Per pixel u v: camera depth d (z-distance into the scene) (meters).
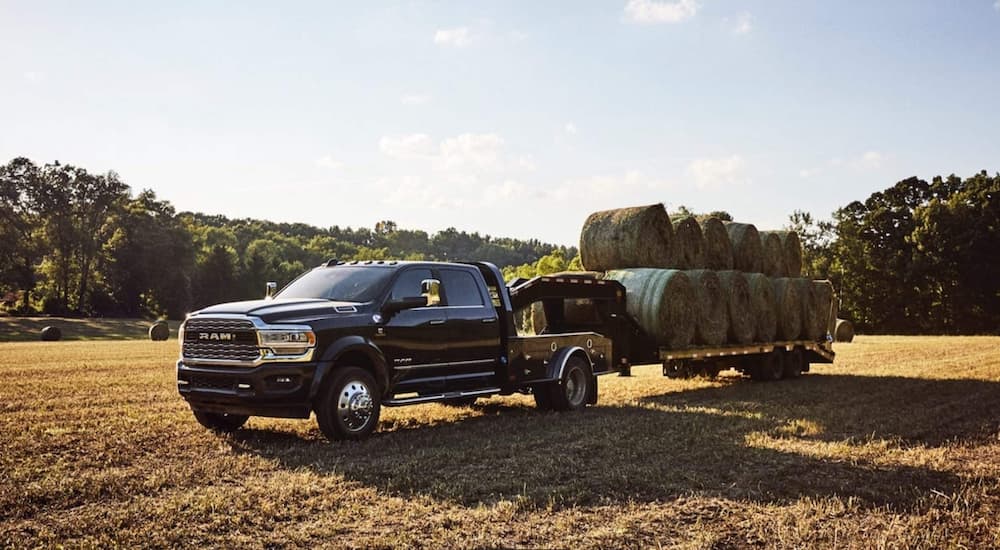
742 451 7.89
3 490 6.22
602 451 7.86
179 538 5.02
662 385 15.03
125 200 94.88
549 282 12.06
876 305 68.94
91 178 92.31
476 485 6.38
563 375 11.23
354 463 7.24
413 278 9.75
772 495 6.17
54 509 5.78
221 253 98.56
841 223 72.25
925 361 20.67
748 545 4.98
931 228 64.81
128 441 8.45
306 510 5.63
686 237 15.12
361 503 5.85
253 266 104.62
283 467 7.14
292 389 8.24
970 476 6.93
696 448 8.04
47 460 7.50
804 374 17.59
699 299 14.28
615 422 9.88
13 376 16.50
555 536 5.08
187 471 6.91
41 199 88.56
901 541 5.02
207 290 97.06
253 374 8.23
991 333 63.97
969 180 68.50
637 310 13.67
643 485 6.45
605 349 12.23
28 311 89.25
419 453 7.71
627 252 14.38
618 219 14.56
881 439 8.65
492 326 10.45
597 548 4.85
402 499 5.93
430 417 10.62
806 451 7.89
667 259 14.74
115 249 89.25
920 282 66.12
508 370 10.57
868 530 5.29
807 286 17.45
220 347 8.56
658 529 5.27
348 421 8.54
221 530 5.18
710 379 16.08
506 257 194.62
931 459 7.60
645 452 7.81
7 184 87.38
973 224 63.81
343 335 8.67
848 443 8.43
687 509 5.75
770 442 8.39
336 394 8.45
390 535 5.09
